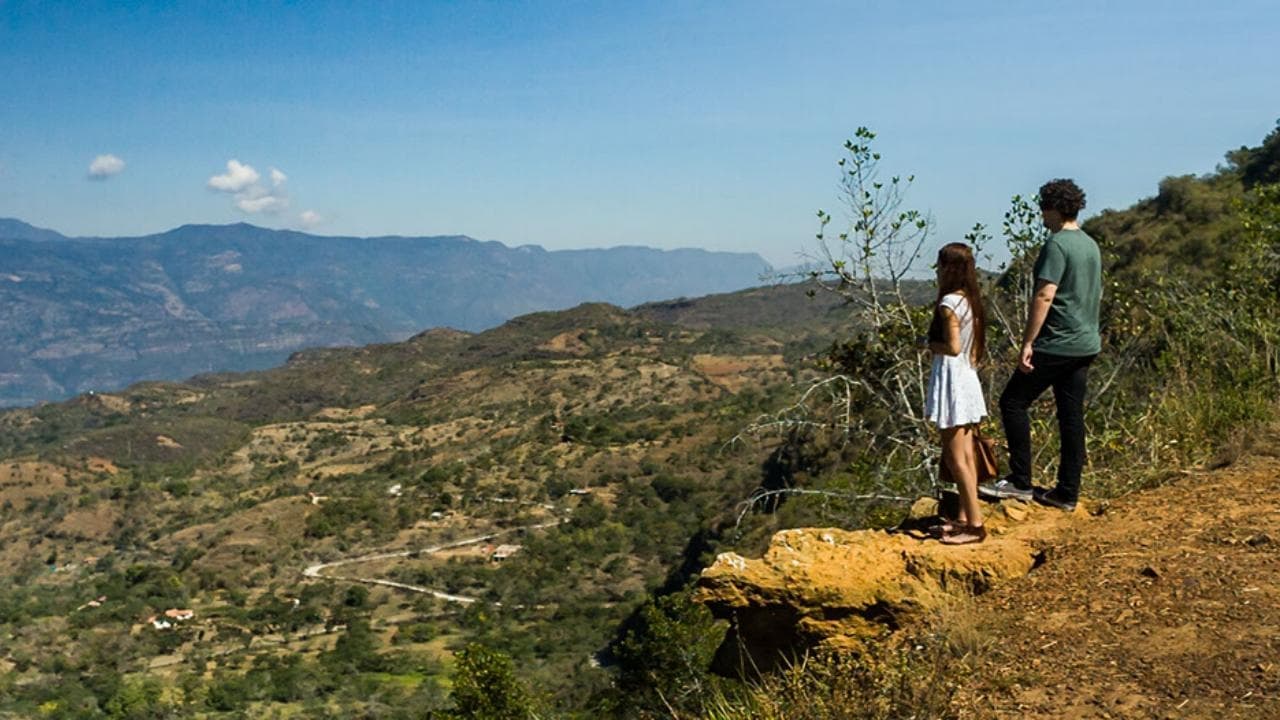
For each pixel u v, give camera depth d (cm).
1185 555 415
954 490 503
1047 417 711
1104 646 351
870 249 777
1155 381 734
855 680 359
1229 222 2186
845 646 431
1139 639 350
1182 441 605
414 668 8438
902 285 782
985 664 363
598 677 4878
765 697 372
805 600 443
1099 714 306
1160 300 810
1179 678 316
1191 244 2264
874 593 438
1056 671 342
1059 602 401
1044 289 491
